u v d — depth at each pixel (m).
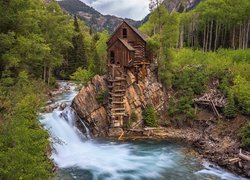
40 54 33.72
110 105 33.94
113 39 39.31
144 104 36.09
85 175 22.42
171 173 23.28
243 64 40.81
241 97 32.34
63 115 31.36
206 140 29.67
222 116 33.31
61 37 53.12
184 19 72.50
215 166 24.45
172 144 30.14
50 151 24.52
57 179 21.20
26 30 30.23
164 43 39.03
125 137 32.34
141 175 22.84
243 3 55.88
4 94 22.38
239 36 60.44
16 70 30.31
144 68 37.38
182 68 41.06
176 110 36.09
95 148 29.06
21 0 27.25
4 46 26.97
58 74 67.31
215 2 62.06
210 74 39.22
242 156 24.16
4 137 14.67
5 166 12.98
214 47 65.00
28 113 19.02
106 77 35.50
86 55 70.75
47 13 50.41
